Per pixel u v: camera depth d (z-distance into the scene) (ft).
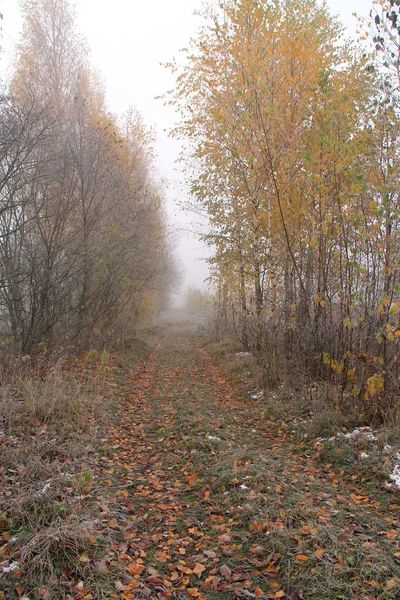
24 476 13.34
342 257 22.67
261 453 17.22
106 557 9.82
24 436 16.63
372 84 23.99
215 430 20.01
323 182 22.12
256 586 9.15
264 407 24.71
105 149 34.27
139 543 10.89
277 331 27.84
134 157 45.03
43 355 27.27
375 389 17.80
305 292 24.29
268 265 28.96
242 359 38.06
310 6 30.76
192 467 15.98
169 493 14.03
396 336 17.17
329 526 10.89
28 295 27.99
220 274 44.34
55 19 40.98
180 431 20.38
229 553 10.28
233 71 27.40
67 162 28.84
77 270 30.07
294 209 26.53
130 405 26.27
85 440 17.74
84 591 8.70
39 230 28.91
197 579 9.55
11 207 24.00
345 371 21.21
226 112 28.45
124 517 12.03
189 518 12.26
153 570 9.71
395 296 19.33
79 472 14.32
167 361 46.37
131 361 42.24
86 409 21.08
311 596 8.70
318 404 20.98
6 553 9.50
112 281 36.17
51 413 19.11
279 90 25.63
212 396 29.04
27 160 25.99
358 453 15.99
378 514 11.98
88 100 41.60
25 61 39.32
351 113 22.38
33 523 10.65
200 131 34.83
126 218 37.45
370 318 20.07
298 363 26.13
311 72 24.88
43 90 37.76
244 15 25.79
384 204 18.57
